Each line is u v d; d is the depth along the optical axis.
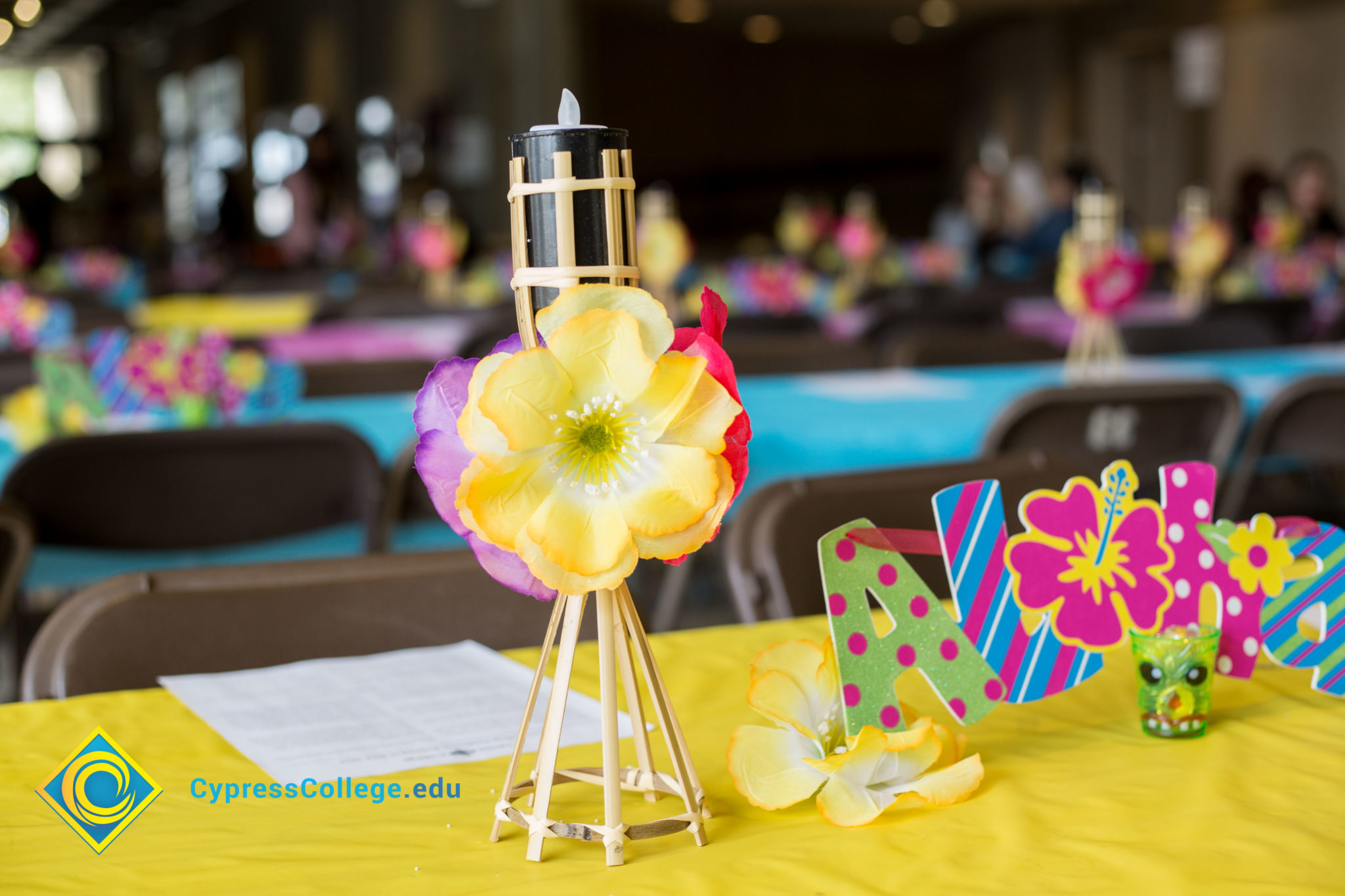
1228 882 0.62
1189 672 0.82
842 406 2.46
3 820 0.74
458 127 12.27
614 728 0.66
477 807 0.75
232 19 16.31
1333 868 0.64
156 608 1.10
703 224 16.66
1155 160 14.47
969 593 0.79
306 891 0.64
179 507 1.92
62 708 0.93
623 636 0.71
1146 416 2.29
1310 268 6.11
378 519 2.02
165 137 18.88
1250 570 0.87
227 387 2.27
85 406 2.23
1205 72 13.34
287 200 11.62
